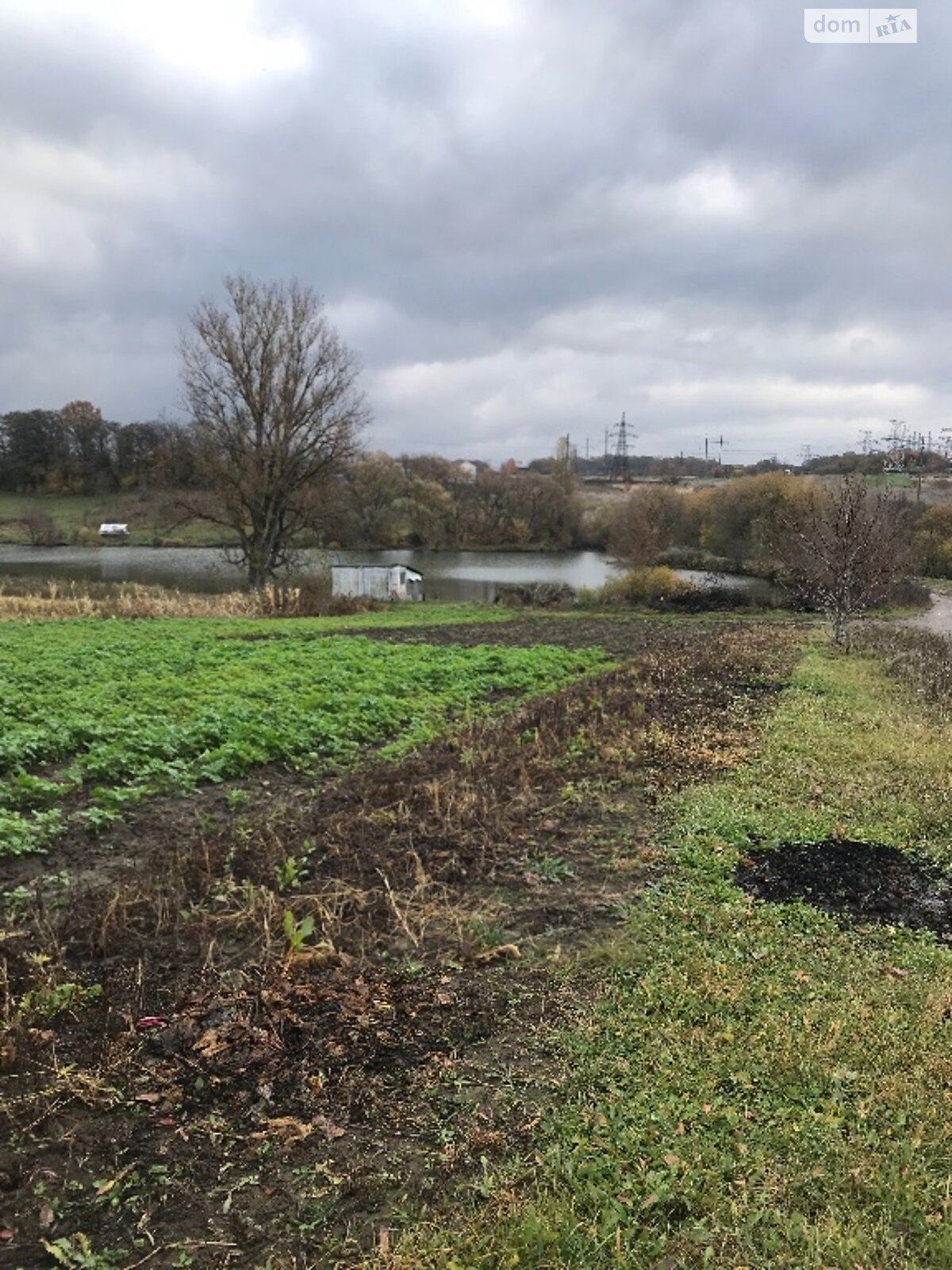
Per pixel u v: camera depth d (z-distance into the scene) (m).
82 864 6.97
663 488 63.38
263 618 34.12
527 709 13.32
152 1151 3.71
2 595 34.19
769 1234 3.23
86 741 10.33
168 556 67.38
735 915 5.83
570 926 5.74
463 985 4.99
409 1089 4.08
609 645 23.44
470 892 6.30
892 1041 4.41
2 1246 3.19
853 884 6.51
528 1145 3.73
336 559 68.94
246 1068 4.23
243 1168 3.63
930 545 51.28
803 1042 4.37
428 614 36.31
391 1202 3.45
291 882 6.38
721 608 38.78
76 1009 4.74
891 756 9.84
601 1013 4.67
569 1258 3.15
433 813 8.01
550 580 56.91
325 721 11.55
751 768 9.34
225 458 42.09
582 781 8.91
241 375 40.62
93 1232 3.28
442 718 12.81
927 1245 3.21
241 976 5.05
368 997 4.84
